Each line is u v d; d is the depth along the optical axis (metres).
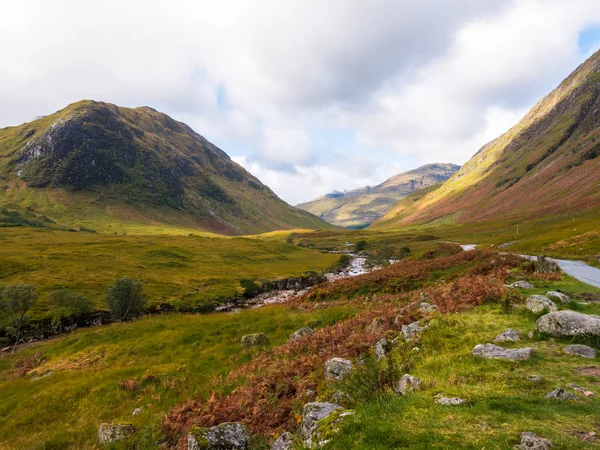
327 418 7.55
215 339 26.38
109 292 56.81
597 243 49.16
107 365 24.44
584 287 19.12
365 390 9.43
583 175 167.75
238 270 106.62
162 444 12.29
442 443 5.61
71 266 88.56
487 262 33.59
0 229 157.38
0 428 16.94
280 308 35.03
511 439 5.49
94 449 13.34
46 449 13.99
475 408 6.84
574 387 7.40
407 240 187.38
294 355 18.17
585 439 5.25
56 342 34.12
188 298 71.12
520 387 7.80
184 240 163.12
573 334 10.57
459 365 9.95
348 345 15.49
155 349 26.34
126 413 16.30
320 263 132.62
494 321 13.58
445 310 16.12
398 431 6.21
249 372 17.33
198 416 12.88
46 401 18.97
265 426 10.45
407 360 11.55
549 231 90.75
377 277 40.69
